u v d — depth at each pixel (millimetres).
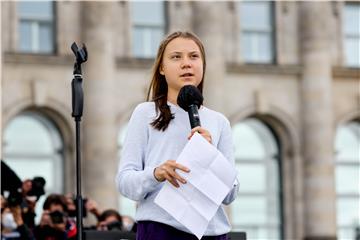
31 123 82688
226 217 14094
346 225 91938
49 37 83750
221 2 88500
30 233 29344
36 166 82375
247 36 90625
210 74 86312
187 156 13398
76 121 17594
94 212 42031
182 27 87750
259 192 89812
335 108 91938
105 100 82750
